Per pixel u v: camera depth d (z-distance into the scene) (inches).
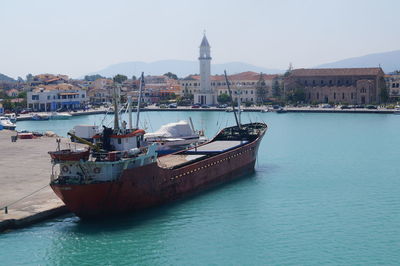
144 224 2492.6
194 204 2854.3
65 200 2410.2
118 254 2166.6
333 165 4109.3
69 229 2402.8
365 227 2497.5
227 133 4343.0
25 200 2682.1
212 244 2282.2
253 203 2898.6
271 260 2121.1
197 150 3577.8
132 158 2544.3
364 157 4515.3
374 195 3090.6
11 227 2378.2
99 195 2412.6
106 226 2454.5
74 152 2469.2
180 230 2436.0
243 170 3671.3
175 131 4665.4
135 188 2536.9
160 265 2073.1
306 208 2812.5
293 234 2407.7
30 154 4284.0
